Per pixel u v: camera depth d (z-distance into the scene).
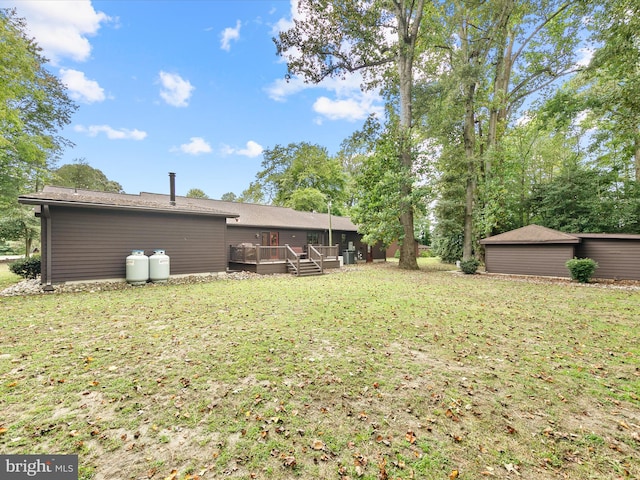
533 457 2.16
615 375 3.47
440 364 3.76
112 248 9.95
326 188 31.81
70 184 28.55
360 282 11.19
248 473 1.98
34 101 14.29
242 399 2.87
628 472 2.02
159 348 4.11
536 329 5.23
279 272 14.27
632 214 14.24
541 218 17.09
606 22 11.91
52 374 3.30
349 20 13.95
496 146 16.28
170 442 2.27
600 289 9.61
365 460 2.11
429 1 15.46
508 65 17.05
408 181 15.32
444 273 14.63
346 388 3.12
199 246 12.21
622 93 11.09
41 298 7.40
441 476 1.97
